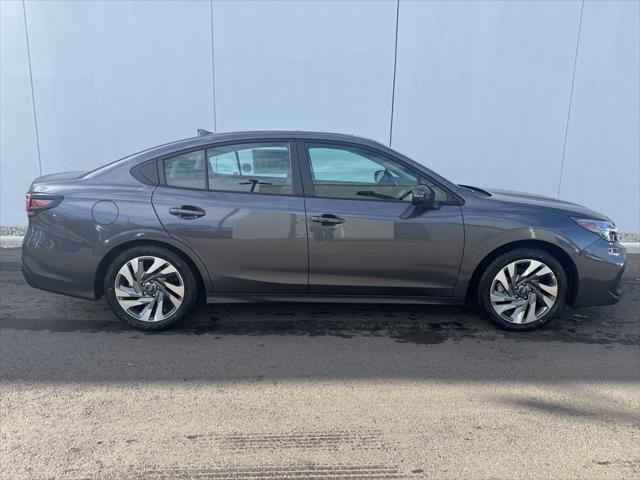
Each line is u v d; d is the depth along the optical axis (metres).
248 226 4.00
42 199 4.04
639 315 4.79
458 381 3.46
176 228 3.98
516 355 3.87
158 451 2.67
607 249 4.16
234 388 3.32
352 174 4.10
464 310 4.81
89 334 4.15
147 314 4.16
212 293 4.17
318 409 3.09
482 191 4.64
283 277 4.11
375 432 2.87
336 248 4.04
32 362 3.64
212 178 4.08
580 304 4.24
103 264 4.09
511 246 4.19
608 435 2.87
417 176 4.12
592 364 3.74
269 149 4.09
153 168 4.09
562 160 7.73
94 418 2.95
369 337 4.16
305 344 4.02
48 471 2.49
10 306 4.79
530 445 2.77
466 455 2.67
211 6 7.38
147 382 3.38
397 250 4.05
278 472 2.52
